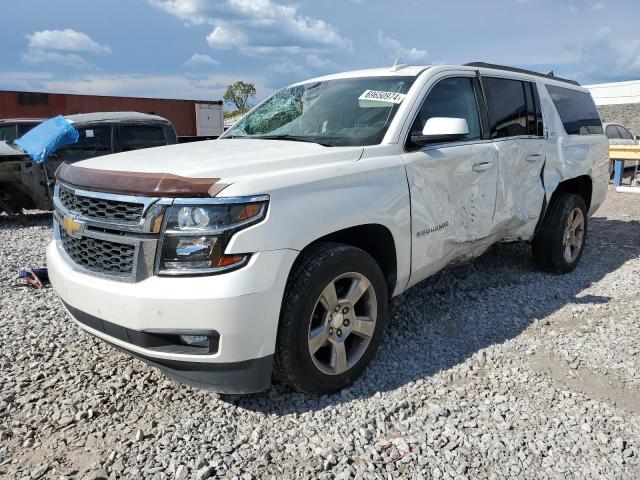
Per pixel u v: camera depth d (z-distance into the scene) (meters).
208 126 24.08
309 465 2.46
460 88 4.10
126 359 3.55
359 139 3.49
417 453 2.54
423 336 3.86
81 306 2.80
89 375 3.34
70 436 2.73
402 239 3.34
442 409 2.87
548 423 2.77
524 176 4.60
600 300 4.57
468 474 2.40
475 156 3.97
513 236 4.73
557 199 5.20
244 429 2.75
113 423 2.83
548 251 5.19
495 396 3.02
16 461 2.54
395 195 3.26
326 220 2.82
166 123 10.03
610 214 9.10
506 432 2.70
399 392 3.07
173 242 2.52
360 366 3.17
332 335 2.97
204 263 2.51
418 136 3.58
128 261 2.63
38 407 2.98
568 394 3.03
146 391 3.15
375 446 2.59
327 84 4.32
